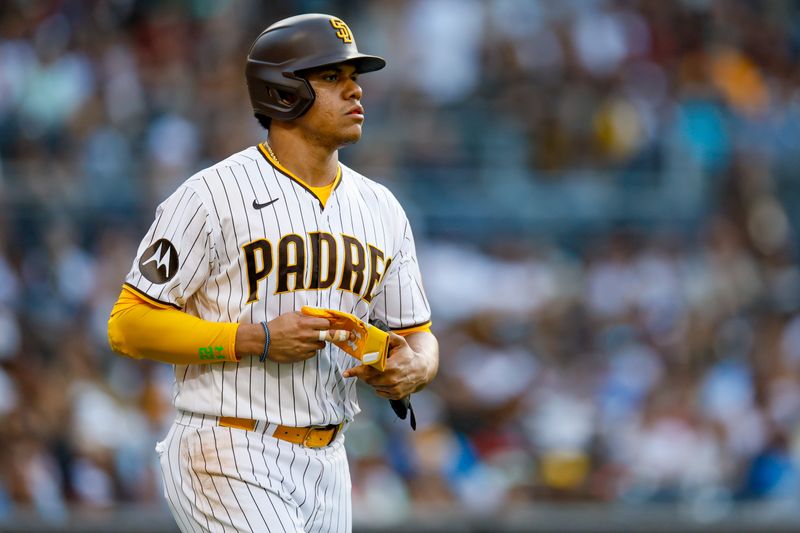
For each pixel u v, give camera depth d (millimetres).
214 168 13500
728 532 28656
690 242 42188
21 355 32000
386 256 14211
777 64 52094
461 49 46188
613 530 28344
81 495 29266
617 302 40531
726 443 35594
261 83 13492
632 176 43312
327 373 13672
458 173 41875
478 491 32812
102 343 34188
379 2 46906
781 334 40406
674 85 48031
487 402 36750
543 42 47188
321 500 13867
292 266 13328
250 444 13328
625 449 35094
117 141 40312
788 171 45938
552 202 41812
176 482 13570
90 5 44938
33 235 35812
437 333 38406
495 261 40500
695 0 51094
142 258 13273
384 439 32625
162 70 43438
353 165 40969
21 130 40344
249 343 12906
